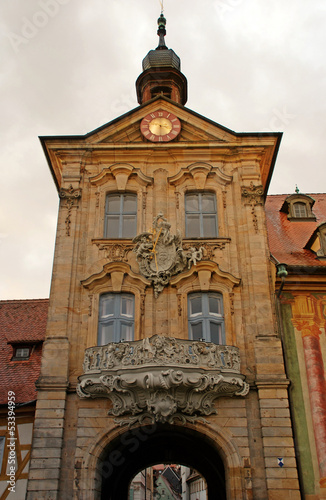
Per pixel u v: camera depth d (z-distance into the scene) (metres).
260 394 17.42
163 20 32.97
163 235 20.25
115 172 22.12
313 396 18.25
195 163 22.16
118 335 18.94
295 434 17.53
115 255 20.28
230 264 20.14
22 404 19.86
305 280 20.23
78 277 19.98
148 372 16.42
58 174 24.05
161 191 21.89
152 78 29.28
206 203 21.89
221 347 17.56
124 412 17.14
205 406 17.16
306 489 16.72
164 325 19.00
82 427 17.19
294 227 26.08
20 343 23.31
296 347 19.20
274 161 23.20
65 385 17.58
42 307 27.53
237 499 16.14
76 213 21.27
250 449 16.84
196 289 19.48
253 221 20.75
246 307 19.17
